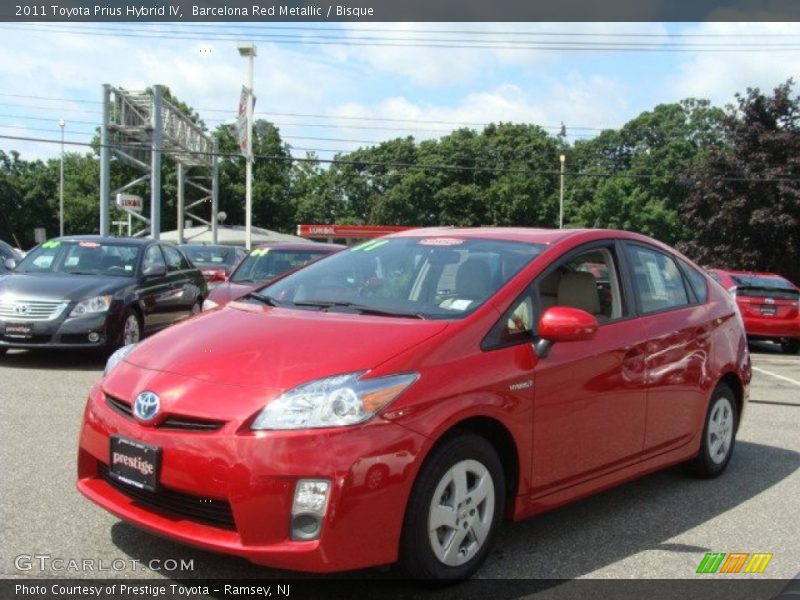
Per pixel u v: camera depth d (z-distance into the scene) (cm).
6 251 1370
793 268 3219
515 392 379
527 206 6844
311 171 7950
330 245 1152
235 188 6391
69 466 519
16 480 488
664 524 463
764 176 3142
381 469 324
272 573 368
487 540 373
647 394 471
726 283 1559
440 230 512
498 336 388
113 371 393
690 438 524
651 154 7262
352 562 321
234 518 321
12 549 386
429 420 340
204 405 336
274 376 341
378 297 438
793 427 754
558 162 7344
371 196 7750
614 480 452
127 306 972
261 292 482
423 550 341
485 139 7344
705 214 3366
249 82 2980
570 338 391
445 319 388
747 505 504
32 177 7600
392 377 340
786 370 1241
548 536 436
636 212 6391
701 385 528
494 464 373
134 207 3284
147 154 3173
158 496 347
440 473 346
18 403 711
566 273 451
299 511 318
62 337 910
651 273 518
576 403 415
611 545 425
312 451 319
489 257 446
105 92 2723
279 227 6719
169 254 1179
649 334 480
